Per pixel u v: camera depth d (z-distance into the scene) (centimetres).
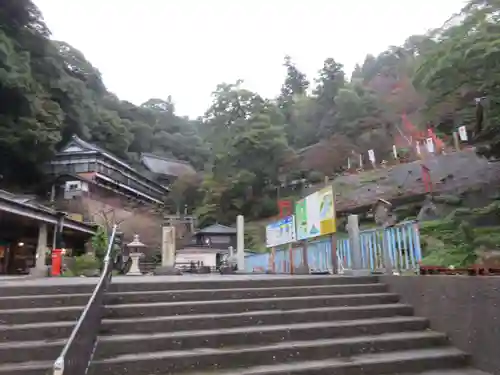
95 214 2970
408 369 404
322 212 852
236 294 557
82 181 3272
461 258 860
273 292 571
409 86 4281
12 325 434
